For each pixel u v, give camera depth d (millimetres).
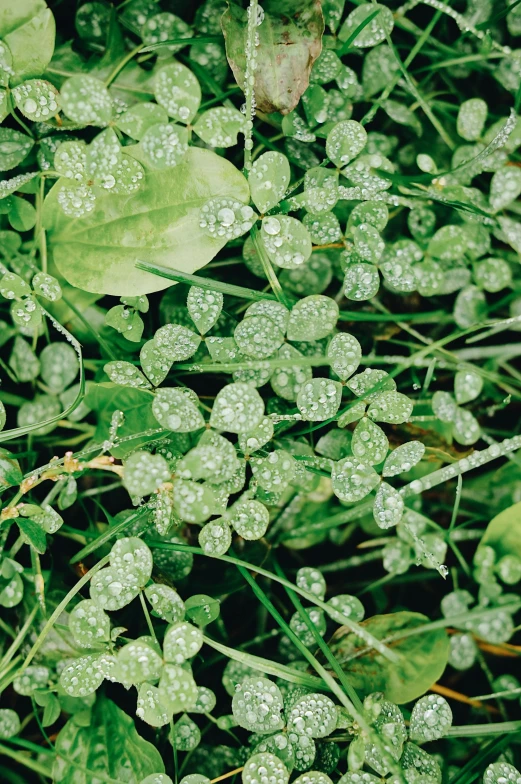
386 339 597
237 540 583
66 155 546
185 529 579
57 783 563
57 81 578
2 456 558
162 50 583
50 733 585
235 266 590
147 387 560
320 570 596
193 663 582
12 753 576
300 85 566
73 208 556
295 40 563
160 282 558
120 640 558
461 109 590
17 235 578
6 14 547
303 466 569
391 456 555
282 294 564
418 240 594
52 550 581
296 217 588
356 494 554
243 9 563
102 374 583
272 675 572
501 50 593
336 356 553
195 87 542
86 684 542
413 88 584
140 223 556
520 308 600
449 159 600
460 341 602
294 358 563
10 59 548
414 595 600
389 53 592
